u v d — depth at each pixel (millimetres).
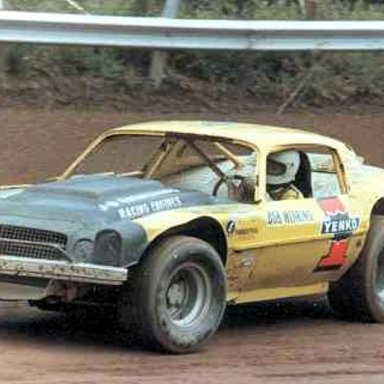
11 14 22984
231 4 29141
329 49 26156
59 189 15266
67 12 27172
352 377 13562
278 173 16562
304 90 27172
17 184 21812
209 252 14812
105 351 14500
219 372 13547
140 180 15859
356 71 28141
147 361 14000
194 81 26500
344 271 17203
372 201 17406
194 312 14797
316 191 17062
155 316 14203
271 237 15641
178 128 16875
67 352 14336
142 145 23281
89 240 14164
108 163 22422
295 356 14742
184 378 13109
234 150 17422
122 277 13953
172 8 25641
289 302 19016
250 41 25406
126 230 14102
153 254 14336
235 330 16469
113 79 25719
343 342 15898
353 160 17688
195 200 15375
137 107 25078
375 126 26484
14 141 23156
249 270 15602
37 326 16000
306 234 16094
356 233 16953
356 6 31422
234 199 16094
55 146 23188
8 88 24641
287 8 29703
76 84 25281
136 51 26266
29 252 14477
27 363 13570
